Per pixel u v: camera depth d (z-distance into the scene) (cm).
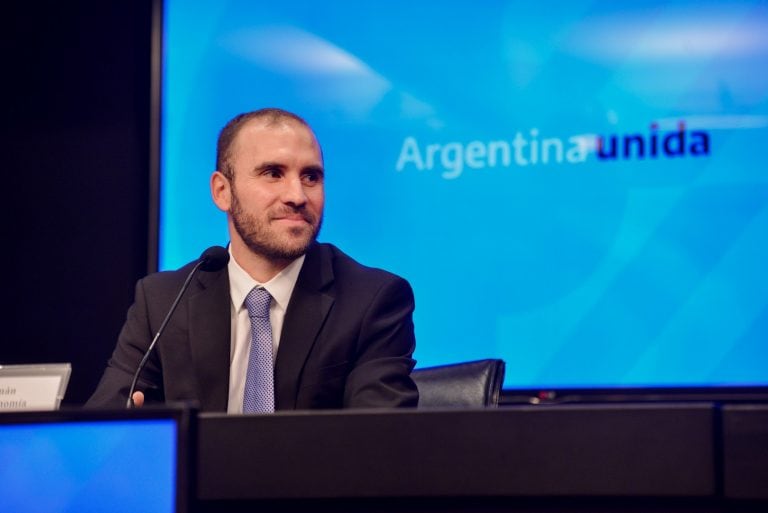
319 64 534
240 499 191
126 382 307
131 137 570
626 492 183
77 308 566
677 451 183
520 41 513
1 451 177
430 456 188
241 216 300
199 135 542
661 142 495
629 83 500
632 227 495
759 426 181
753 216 483
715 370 481
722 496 182
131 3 574
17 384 284
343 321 298
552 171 504
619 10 505
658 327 488
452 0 522
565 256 500
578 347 495
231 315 301
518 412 188
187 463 172
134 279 563
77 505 174
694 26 498
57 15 578
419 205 517
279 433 192
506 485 187
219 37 545
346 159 526
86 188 571
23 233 572
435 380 327
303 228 298
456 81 518
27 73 577
